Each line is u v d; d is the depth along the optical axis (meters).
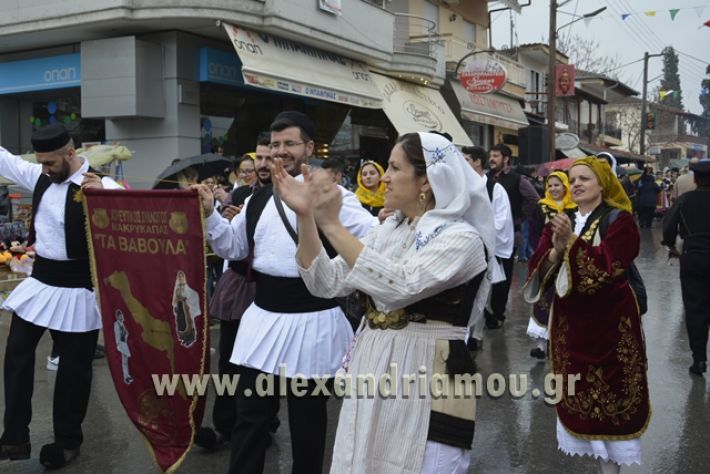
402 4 19.78
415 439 2.34
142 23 11.20
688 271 6.11
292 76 12.07
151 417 3.56
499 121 21.17
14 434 3.92
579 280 3.28
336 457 2.45
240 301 4.30
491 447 4.50
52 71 12.63
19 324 4.03
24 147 14.15
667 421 4.98
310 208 2.32
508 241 7.37
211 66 12.02
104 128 12.94
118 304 3.62
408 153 2.44
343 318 3.47
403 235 2.51
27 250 8.77
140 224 3.50
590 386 3.41
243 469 3.28
